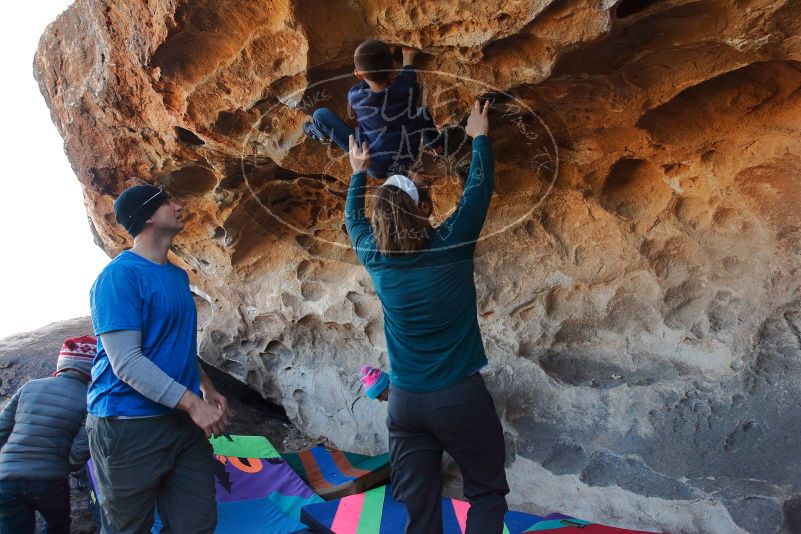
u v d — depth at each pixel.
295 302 4.61
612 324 3.76
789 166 3.06
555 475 3.50
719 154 3.21
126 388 2.43
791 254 3.20
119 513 2.43
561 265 3.80
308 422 4.66
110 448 2.40
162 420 2.44
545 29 2.51
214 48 3.09
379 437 4.31
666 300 3.57
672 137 3.15
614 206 3.60
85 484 3.74
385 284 2.37
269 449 3.92
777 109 2.94
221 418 2.44
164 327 2.49
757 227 3.29
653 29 2.53
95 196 4.53
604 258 3.69
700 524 3.00
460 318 2.36
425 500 2.42
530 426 3.72
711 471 3.11
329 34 2.80
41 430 3.06
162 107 3.53
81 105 3.96
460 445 2.35
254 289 4.76
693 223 3.48
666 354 3.58
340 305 4.44
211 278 4.88
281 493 3.61
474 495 2.43
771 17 2.34
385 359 4.36
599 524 3.10
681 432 3.29
